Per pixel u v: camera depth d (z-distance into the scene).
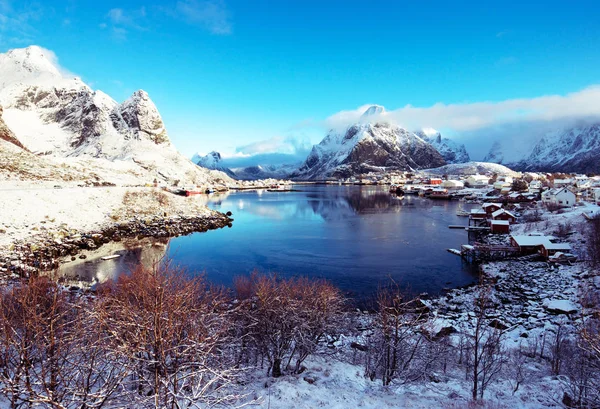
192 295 18.22
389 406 16.75
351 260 57.91
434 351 22.23
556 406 16.72
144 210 89.12
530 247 57.31
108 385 12.36
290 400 17.05
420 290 43.91
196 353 13.82
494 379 20.73
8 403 13.32
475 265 54.69
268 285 26.56
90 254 59.19
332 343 26.53
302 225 94.56
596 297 36.88
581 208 89.88
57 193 78.56
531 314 34.31
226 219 98.44
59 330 13.81
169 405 13.52
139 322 13.44
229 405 15.05
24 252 52.31
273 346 21.86
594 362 18.56
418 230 86.19
